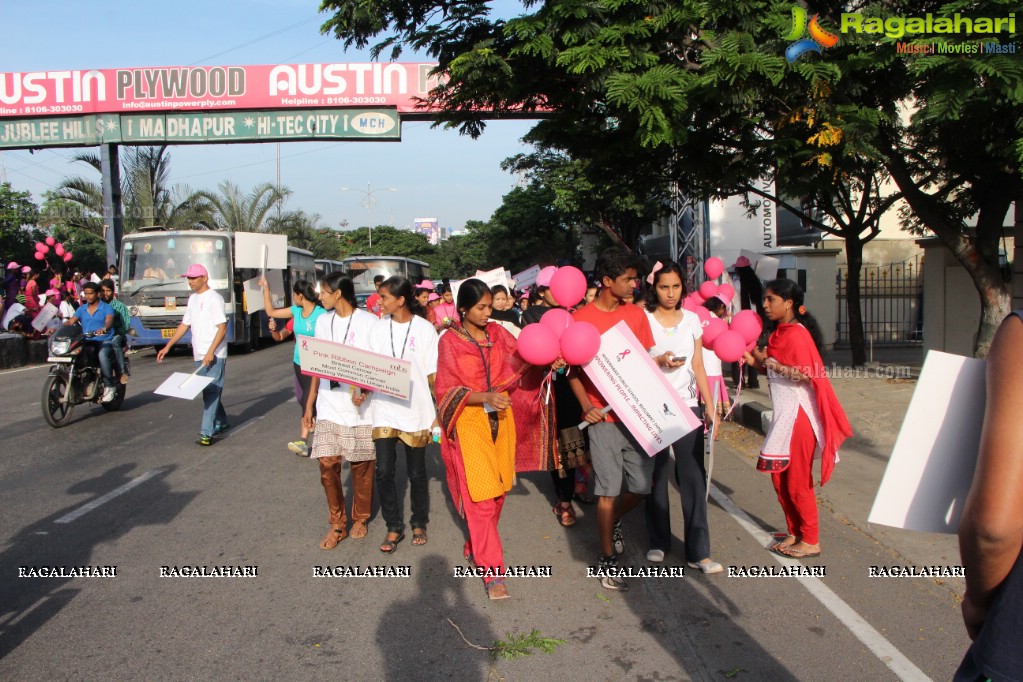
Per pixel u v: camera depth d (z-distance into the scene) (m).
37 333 19.23
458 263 74.50
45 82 21.78
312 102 21.39
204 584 4.76
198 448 8.73
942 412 1.73
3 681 3.57
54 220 28.72
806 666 3.66
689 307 6.07
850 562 5.03
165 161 28.83
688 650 3.86
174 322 19.39
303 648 3.91
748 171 9.19
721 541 5.49
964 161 8.87
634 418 4.49
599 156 9.94
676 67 7.69
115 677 3.61
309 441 9.05
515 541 5.58
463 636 4.05
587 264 39.28
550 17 7.80
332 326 5.65
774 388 5.11
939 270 12.96
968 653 1.60
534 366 4.84
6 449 8.68
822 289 18.19
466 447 4.59
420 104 10.48
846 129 7.25
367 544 5.52
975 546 1.49
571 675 3.62
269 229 38.59
